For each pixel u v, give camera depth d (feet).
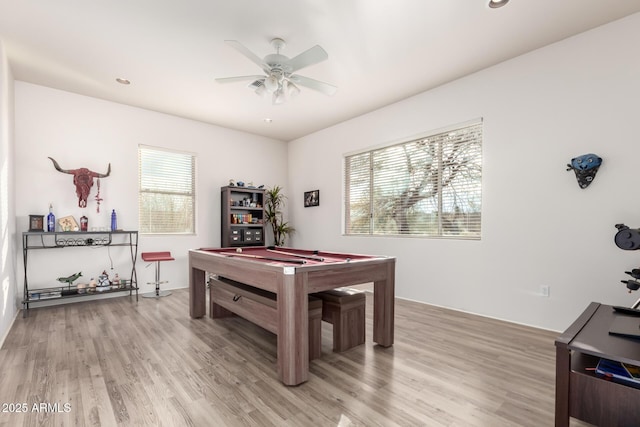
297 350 6.59
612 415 4.22
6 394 6.15
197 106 15.12
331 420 5.37
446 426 5.21
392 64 11.07
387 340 8.66
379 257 9.23
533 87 10.28
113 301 13.67
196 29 9.04
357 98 14.11
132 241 15.02
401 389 6.39
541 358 7.87
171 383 6.61
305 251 11.54
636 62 8.44
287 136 20.43
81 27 8.96
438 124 12.89
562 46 9.67
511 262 10.80
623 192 8.63
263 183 20.26
